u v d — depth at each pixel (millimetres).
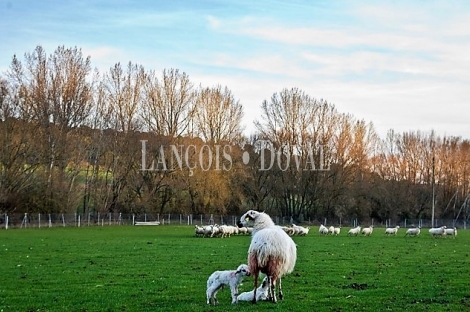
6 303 19672
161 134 94562
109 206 90938
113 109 90688
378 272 27875
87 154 87062
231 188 96750
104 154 89750
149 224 87688
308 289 22547
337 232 66000
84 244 44500
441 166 115500
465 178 115500
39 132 76188
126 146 90750
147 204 92750
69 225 78500
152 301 20047
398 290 22328
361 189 102688
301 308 18609
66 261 31984
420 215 110062
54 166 79250
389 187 107312
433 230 63125
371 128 105500
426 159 115375
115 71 91312
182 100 97000
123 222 88688
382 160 116312
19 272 27266
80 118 82250
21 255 35188
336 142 100250
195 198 95250
